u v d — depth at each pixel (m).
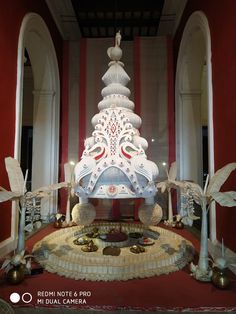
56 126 6.59
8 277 2.72
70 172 5.33
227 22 3.42
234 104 3.21
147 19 7.56
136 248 3.45
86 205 3.78
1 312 2.04
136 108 6.82
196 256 3.56
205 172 8.41
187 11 5.79
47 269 3.06
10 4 4.02
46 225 5.54
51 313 2.30
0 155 3.65
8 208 3.89
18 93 4.21
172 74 6.89
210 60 4.03
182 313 2.26
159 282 2.78
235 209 3.10
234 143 3.21
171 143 6.71
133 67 6.95
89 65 6.99
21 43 4.37
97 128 3.69
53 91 6.52
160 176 6.60
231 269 3.08
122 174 3.41
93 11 7.20
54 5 6.48
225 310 2.27
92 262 3.08
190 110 6.37
